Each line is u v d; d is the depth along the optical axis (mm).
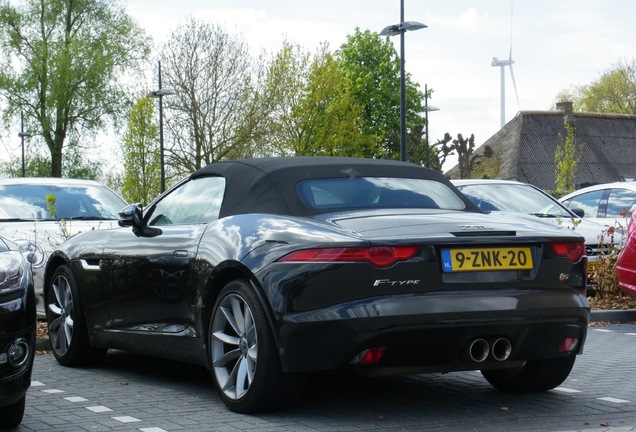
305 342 5234
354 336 5133
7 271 4977
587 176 63719
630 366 7598
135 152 45156
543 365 6125
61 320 7707
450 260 5293
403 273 5207
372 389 6453
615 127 67938
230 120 47688
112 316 7090
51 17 56469
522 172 62906
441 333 5203
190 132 46750
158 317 6535
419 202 6098
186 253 6199
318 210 5820
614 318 11180
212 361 5855
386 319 5113
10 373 4902
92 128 56438
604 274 12227
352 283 5180
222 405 5934
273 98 51094
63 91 55062
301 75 54219
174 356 6398
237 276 5812
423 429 5211
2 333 4855
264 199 5984
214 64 47188
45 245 10164
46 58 55344
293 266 5305
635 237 10758
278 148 52156
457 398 6141
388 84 64312
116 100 56406
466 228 5398
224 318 5812
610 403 5984
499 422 5402
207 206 6402
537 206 13258
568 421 5434
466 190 13430
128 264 6824
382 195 6074
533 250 5527
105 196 11852
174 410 5785
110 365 7730
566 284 5625
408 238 5238
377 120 64500
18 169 57281
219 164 6590
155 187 45188
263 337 5402
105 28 57469
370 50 65375
